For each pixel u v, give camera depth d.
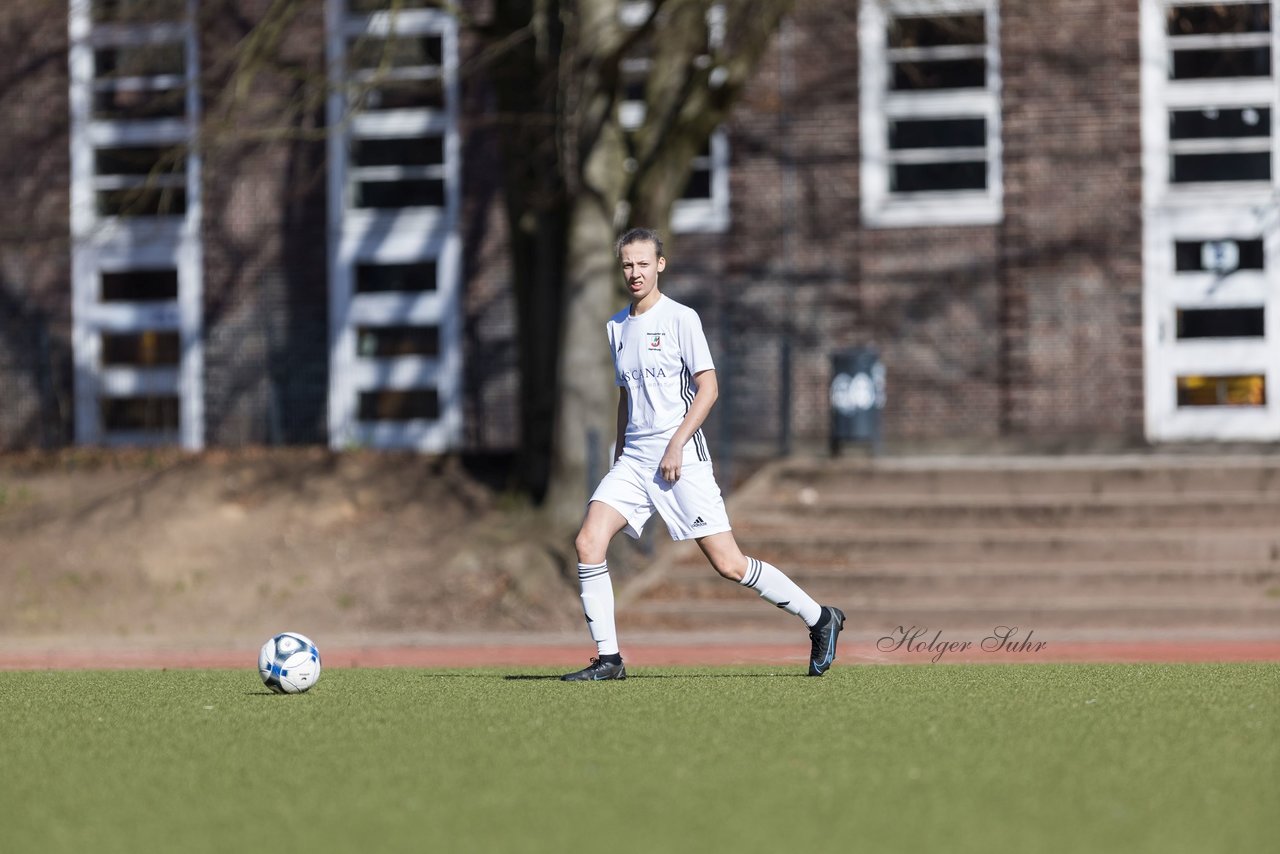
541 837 16.08
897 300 87.12
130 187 93.00
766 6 65.12
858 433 82.56
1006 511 67.88
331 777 20.39
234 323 92.00
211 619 62.94
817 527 68.88
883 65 87.38
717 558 32.34
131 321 92.88
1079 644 50.19
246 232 92.00
